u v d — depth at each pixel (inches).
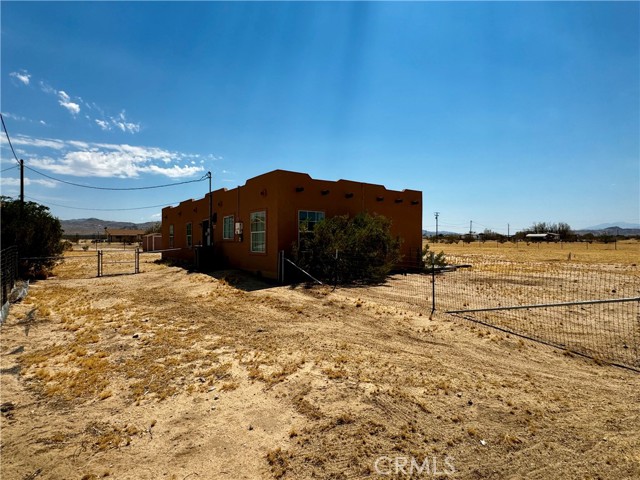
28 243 596.4
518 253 1536.7
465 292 469.4
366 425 146.6
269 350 238.7
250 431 143.3
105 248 1971.0
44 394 174.7
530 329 289.0
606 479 115.3
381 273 592.4
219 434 141.4
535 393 175.5
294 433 140.7
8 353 230.4
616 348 242.8
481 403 164.7
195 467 122.1
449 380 189.9
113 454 129.3
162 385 185.2
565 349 241.3
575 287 516.4
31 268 609.3
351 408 160.2
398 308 366.3
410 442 135.2
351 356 226.7
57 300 408.2
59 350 236.5
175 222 1125.1
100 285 539.2
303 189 609.6
